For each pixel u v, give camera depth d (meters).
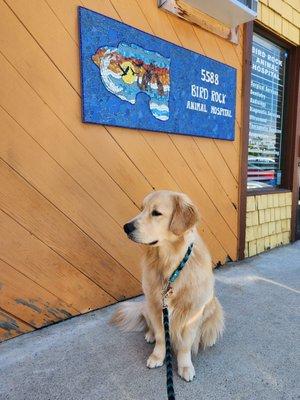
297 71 4.46
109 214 2.58
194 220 1.91
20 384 1.73
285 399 1.67
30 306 2.21
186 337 1.91
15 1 1.98
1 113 2.00
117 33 2.45
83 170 2.40
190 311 1.91
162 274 1.96
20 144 2.09
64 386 1.73
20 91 2.06
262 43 4.18
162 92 2.81
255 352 2.07
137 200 2.77
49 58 2.16
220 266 3.67
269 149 4.56
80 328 2.30
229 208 3.71
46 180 2.22
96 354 2.01
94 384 1.75
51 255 2.29
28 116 2.11
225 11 3.06
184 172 3.16
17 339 2.14
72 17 2.23
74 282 2.42
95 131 2.44
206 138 3.34
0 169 2.03
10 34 1.99
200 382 1.79
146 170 2.82
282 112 4.66
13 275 2.12
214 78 3.29
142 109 2.68
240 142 3.75
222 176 3.57
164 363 1.93
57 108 2.23
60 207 2.30
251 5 3.19
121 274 2.69
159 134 2.89
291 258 4.06
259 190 4.30
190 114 3.09
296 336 2.26
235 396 1.68
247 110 3.75
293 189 4.75
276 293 2.99
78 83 2.31
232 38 3.43
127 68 2.54
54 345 2.09
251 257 4.08
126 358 1.98
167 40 2.84
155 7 2.72
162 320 1.94
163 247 1.94
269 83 4.38
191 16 2.98
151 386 1.75
